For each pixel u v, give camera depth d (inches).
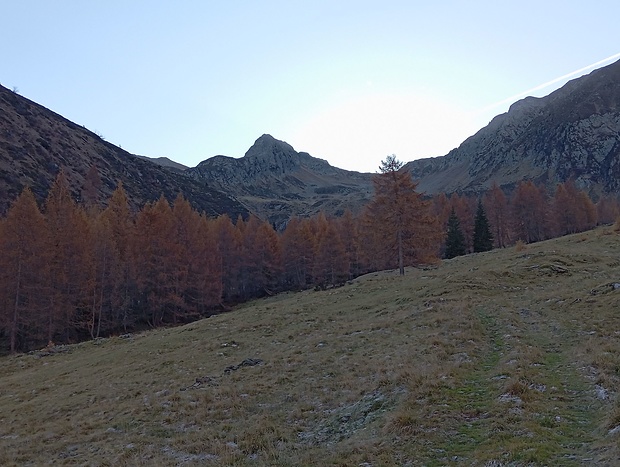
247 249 3319.4
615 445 343.6
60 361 1406.3
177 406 704.4
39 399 953.5
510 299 1152.2
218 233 3253.0
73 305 2100.1
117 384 940.6
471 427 447.5
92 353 1438.2
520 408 466.0
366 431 490.0
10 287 1908.2
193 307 2578.7
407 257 2055.9
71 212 2187.5
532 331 821.2
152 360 1132.5
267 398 689.6
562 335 761.6
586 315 868.0
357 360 798.5
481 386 557.6
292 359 895.1
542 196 3998.5
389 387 597.9
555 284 1278.3
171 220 2522.1
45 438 665.6
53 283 2006.6
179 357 1098.7
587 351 632.4
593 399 473.7
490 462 356.5
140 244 2395.4
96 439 623.8
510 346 727.1
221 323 1486.2
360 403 584.1
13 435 727.1
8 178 4111.7
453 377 587.5
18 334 2053.4
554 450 364.5
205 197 7096.5
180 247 2506.2
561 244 2171.5
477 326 871.1
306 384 719.1
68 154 5393.7
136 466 487.2
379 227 2043.6
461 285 1338.6
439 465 379.9
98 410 772.6
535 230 3917.3
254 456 479.5
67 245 2085.4
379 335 963.3
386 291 1594.5
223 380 823.7
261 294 3410.4
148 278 2378.2
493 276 1433.3
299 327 1225.4
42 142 5157.5
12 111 5398.6
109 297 2304.4
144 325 2418.8
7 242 1909.4
